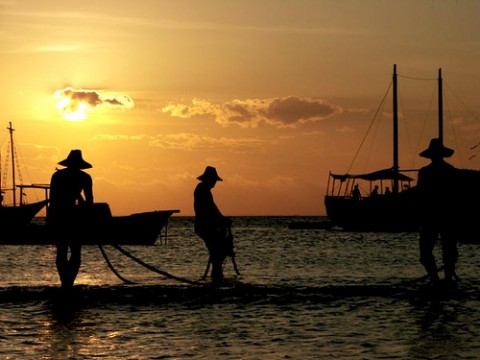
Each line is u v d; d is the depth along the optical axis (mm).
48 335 15461
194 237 79625
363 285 22750
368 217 89312
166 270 30000
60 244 21766
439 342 14586
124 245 57812
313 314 17953
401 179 92625
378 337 15164
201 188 25875
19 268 31531
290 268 30531
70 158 22375
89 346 14406
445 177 22781
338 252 43469
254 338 15164
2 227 64125
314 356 13523
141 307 19031
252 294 20812
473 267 30578
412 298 20250
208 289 21594
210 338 15172
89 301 19828
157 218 58344
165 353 13820
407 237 72250
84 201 22406
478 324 16516
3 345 14469
